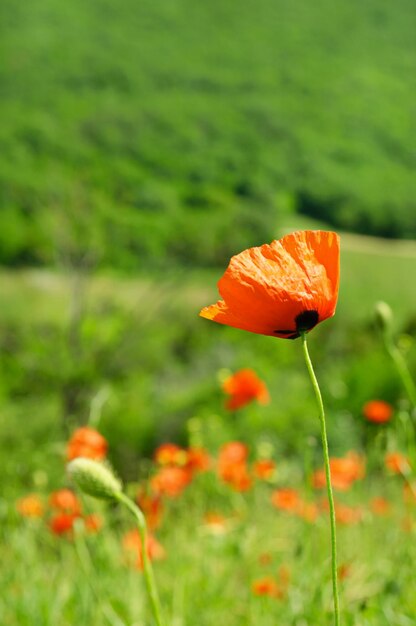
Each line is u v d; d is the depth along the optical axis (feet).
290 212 211.41
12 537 10.48
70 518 9.61
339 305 85.92
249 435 25.94
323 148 235.40
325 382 30.99
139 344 40.37
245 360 42.70
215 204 62.08
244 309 3.85
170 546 11.00
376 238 204.64
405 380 7.20
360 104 260.01
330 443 25.21
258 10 308.40
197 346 47.32
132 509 4.07
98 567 9.08
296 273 3.86
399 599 7.73
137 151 205.57
